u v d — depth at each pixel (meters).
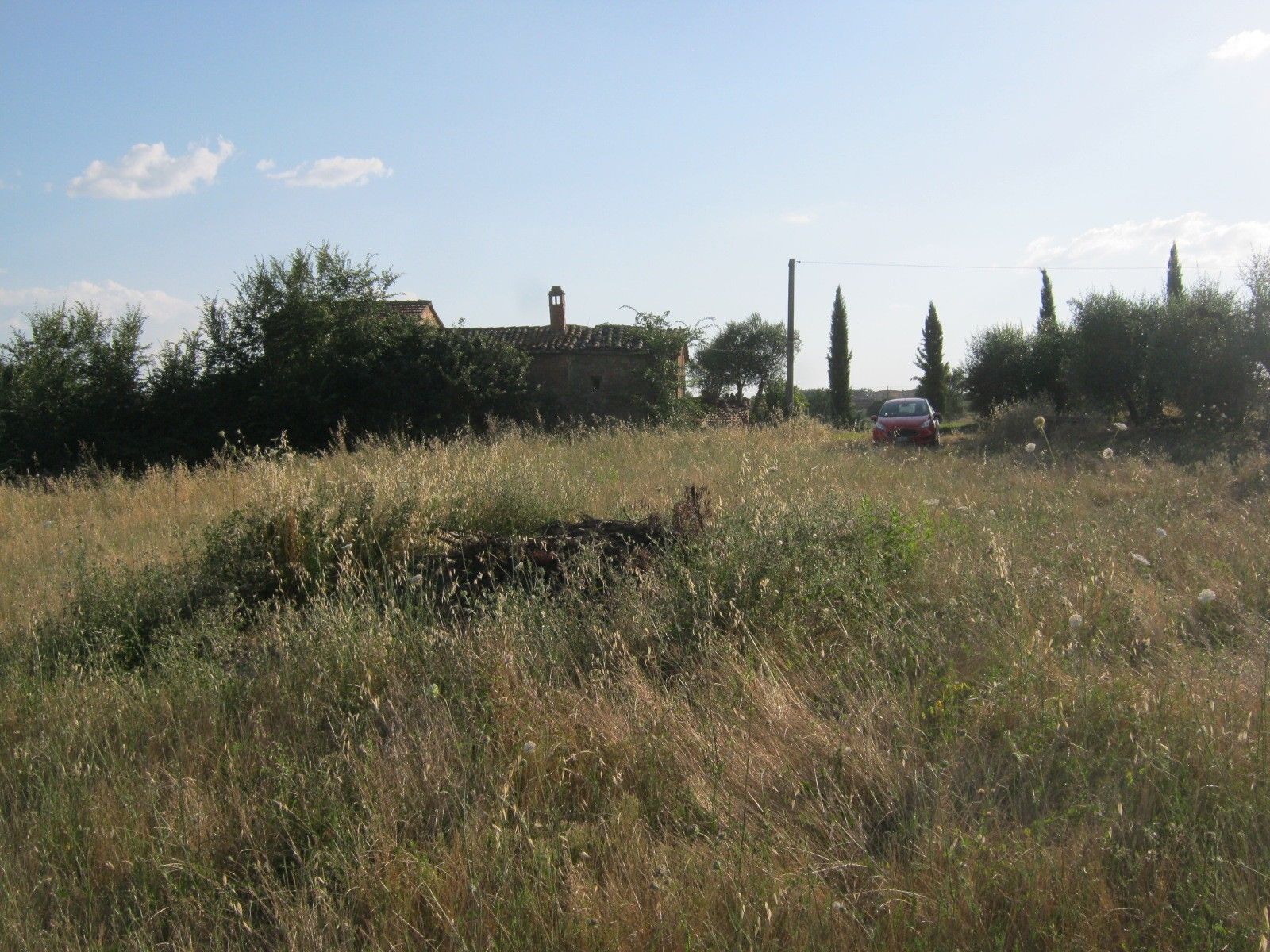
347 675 4.71
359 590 5.81
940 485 10.59
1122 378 21.42
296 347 27.75
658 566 5.83
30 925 3.08
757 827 3.32
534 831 3.39
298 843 3.47
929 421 22.59
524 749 3.74
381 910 3.05
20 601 7.10
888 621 5.02
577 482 10.47
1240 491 9.78
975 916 2.77
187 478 13.35
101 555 8.40
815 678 4.53
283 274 28.03
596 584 5.82
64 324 28.61
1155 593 5.47
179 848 3.46
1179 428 19.36
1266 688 3.96
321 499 7.15
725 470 12.00
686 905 2.90
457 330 30.19
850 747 3.73
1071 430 19.56
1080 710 3.87
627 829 3.38
